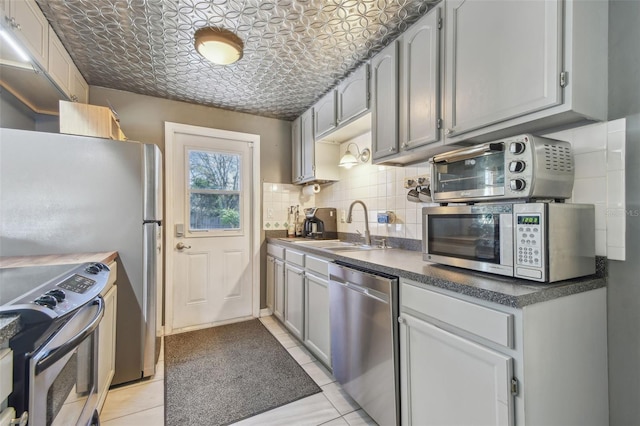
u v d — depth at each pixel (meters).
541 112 1.12
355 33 1.84
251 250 3.24
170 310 2.79
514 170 1.11
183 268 2.90
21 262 1.38
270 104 2.96
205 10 1.62
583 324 1.10
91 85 2.52
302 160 3.15
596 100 1.14
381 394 1.47
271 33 1.83
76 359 1.08
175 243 2.86
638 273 1.13
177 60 2.13
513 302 0.92
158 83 2.49
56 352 0.79
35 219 1.64
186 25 1.74
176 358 2.27
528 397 0.93
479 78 1.32
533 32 1.12
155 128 2.76
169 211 2.80
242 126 3.19
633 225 1.14
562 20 1.06
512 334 0.94
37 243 1.64
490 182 1.22
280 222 3.38
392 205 2.35
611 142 1.18
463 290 1.08
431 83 1.56
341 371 1.81
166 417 1.61
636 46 1.13
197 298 2.96
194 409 1.68
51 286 0.99
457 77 1.43
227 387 1.89
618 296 1.17
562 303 1.04
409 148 1.72
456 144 1.51
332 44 1.95
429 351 1.23
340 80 2.44
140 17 1.67
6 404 0.69
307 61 2.15
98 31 1.79
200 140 2.99
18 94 1.95
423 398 1.26
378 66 1.97
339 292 1.83
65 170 1.70
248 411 1.66
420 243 2.10
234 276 3.15
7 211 1.59
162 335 2.72
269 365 2.17
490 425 0.99
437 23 1.53
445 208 1.40
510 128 1.27
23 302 0.80
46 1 1.53
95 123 1.88
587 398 1.11
